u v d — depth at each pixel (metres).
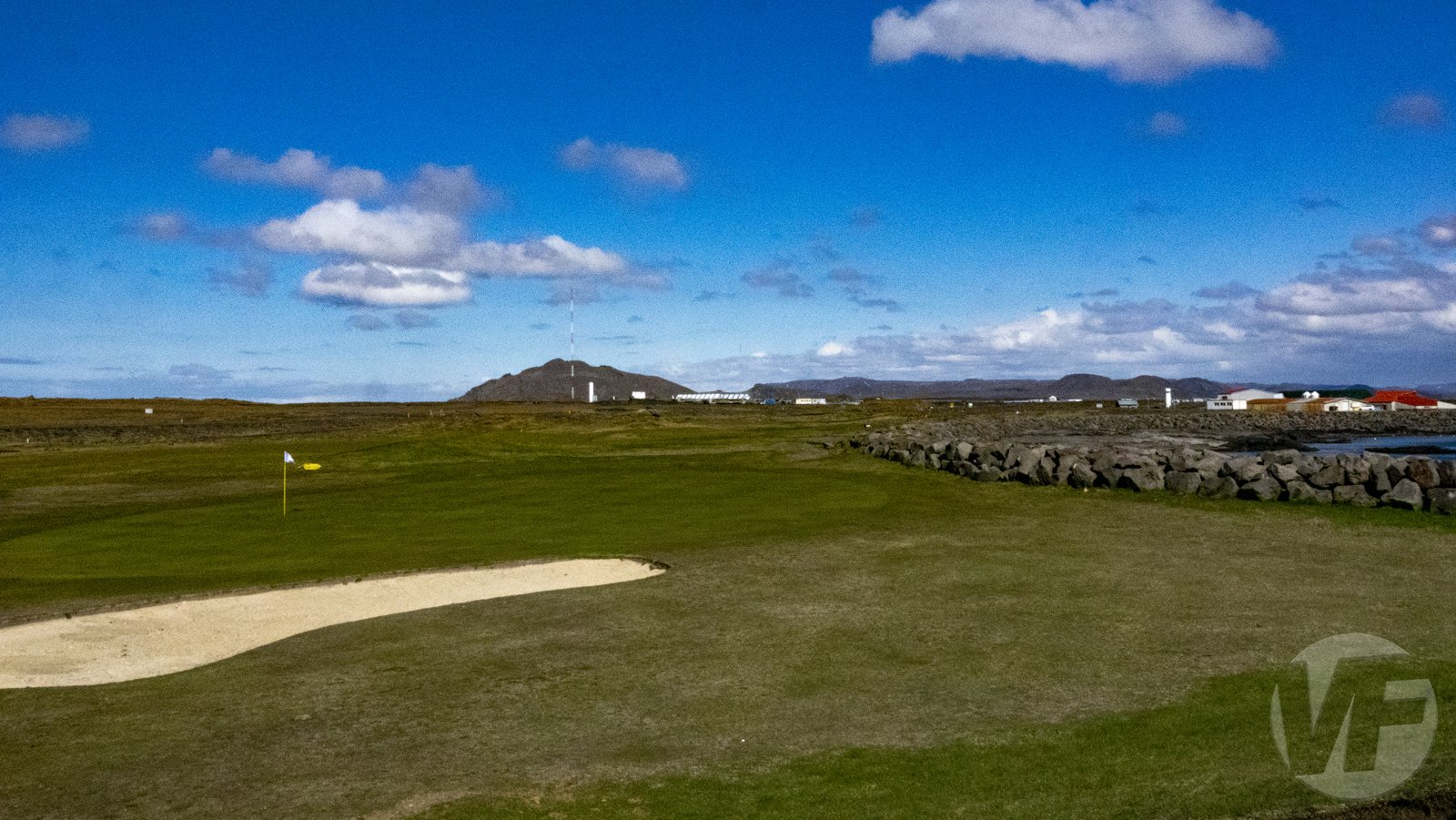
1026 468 25.47
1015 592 12.59
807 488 25.20
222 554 16.61
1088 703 8.33
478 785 6.77
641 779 6.86
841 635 10.62
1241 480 21.66
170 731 7.96
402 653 10.21
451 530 19.03
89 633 11.34
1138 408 155.00
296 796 6.61
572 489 25.83
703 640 10.55
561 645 10.44
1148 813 6.27
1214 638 10.23
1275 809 6.30
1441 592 12.28
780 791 6.65
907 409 137.50
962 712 8.17
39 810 6.44
